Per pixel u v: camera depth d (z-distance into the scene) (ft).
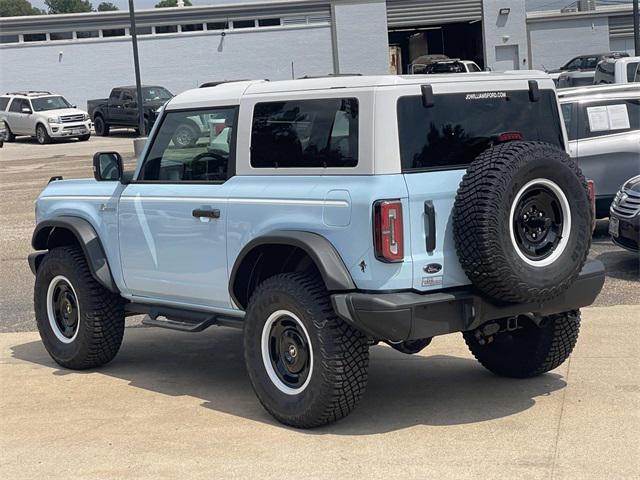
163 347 26.68
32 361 25.50
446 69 113.39
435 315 17.47
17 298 34.37
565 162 17.80
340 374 17.80
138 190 22.25
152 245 21.91
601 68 74.59
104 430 19.26
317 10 157.48
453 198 17.80
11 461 17.69
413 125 17.78
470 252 17.30
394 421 19.06
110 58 155.22
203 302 21.18
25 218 55.88
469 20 162.71
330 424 18.81
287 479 16.11
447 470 16.21
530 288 17.46
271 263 20.12
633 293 30.22
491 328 19.11
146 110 125.08
